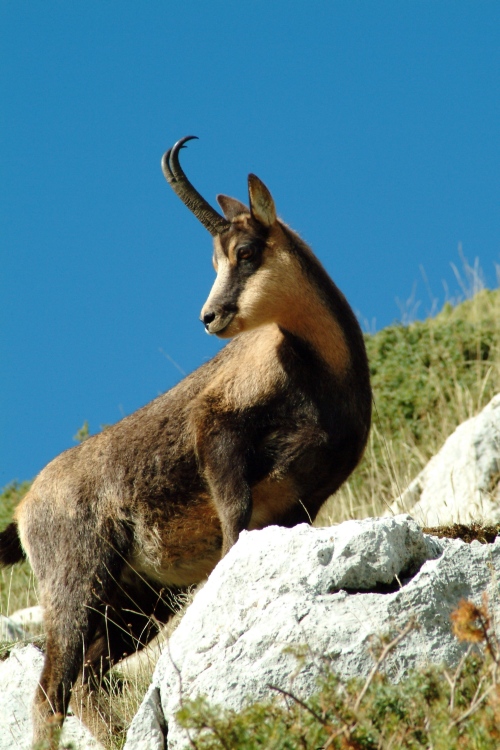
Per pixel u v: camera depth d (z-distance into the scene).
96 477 24.47
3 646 24.97
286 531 16.36
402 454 37.22
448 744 11.20
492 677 12.26
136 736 15.34
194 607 16.23
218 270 23.81
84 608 23.50
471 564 15.69
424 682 12.72
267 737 11.86
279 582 15.59
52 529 24.39
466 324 42.94
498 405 30.27
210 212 24.09
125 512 24.22
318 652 14.53
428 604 14.96
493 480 28.97
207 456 23.22
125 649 24.89
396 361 41.81
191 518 24.02
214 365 24.66
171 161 24.25
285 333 23.27
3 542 26.11
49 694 22.12
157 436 24.23
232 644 15.23
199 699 12.56
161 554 24.31
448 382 39.78
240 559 16.17
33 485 25.39
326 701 12.43
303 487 23.44
